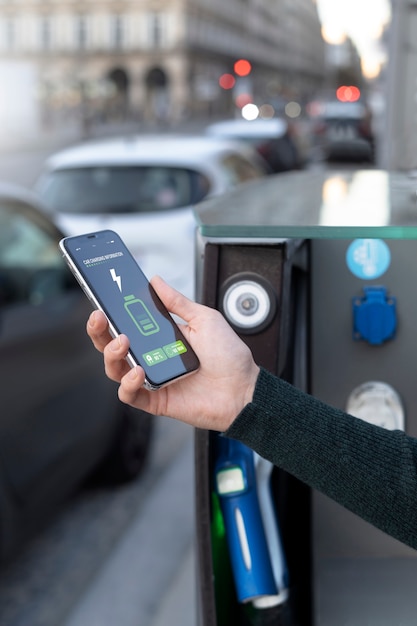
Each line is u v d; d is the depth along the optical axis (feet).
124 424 13.94
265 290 4.51
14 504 10.38
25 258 12.16
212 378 3.83
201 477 4.74
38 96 134.82
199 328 3.87
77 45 255.91
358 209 4.81
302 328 5.22
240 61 110.93
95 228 18.85
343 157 9.64
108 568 11.73
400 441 3.69
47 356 11.48
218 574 5.11
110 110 204.85
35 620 10.59
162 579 11.34
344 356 5.19
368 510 3.64
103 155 20.29
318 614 5.04
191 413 3.83
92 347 12.83
